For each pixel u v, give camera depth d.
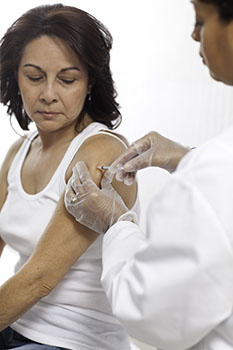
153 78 3.13
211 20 0.83
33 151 1.56
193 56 3.11
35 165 1.50
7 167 1.62
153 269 0.85
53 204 1.40
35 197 1.43
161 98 3.15
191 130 3.17
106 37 1.43
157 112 3.16
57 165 1.44
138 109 3.15
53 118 1.38
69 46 1.31
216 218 0.80
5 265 2.96
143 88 3.13
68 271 1.39
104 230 1.24
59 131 1.46
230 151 0.82
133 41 3.09
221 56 0.84
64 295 1.39
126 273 0.92
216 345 0.91
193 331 0.86
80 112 1.46
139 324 0.89
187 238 0.81
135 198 1.44
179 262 0.82
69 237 1.29
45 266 1.28
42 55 1.32
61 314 1.39
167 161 1.28
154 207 0.85
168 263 0.84
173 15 3.08
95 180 1.31
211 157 0.82
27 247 1.45
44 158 1.49
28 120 1.62
